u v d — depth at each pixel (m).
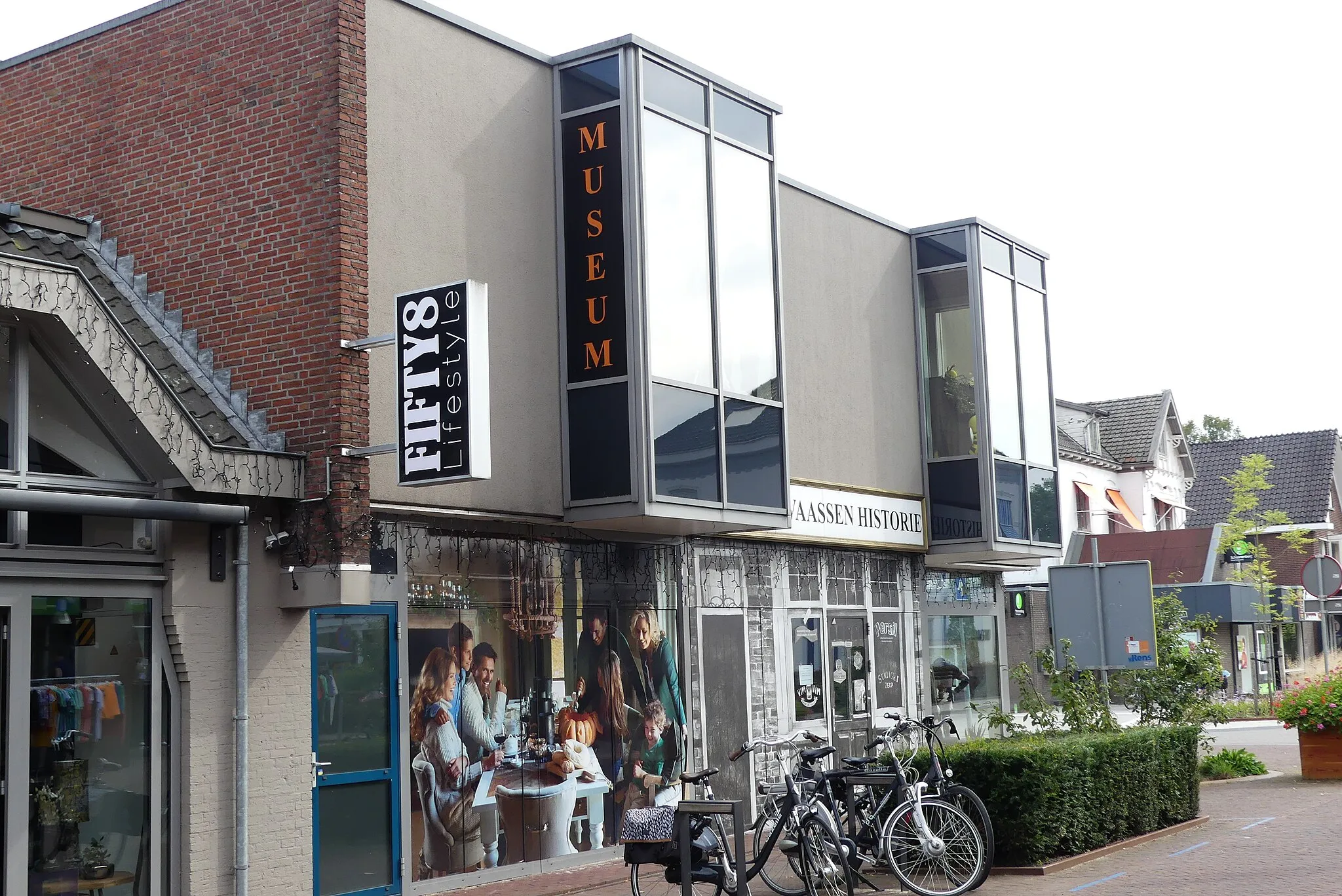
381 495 11.48
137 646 9.89
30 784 9.17
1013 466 19.67
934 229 19.67
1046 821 12.07
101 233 12.56
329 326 11.01
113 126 12.61
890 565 19.00
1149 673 17.86
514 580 12.90
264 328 11.35
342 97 11.20
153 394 9.53
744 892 9.41
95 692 9.59
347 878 11.01
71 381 9.64
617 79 13.28
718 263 14.08
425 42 12.31
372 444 11.38
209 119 11.95
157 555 10.02
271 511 10.75
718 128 14.37
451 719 12.06
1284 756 23.50
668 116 13.60
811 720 16.97
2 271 8.66
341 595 10.54
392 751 11.48
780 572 16.73
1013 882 11.45
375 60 11.81
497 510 12.50
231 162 11.74
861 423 18.30
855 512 17.81
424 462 10.33
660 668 14.59
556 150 13.53
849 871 10.41
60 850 9.30
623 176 13.12
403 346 10.53
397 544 11.73
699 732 15.05
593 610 13.80
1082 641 16.14
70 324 9.05
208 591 10.22
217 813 10.09
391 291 11.71
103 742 9.62
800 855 10.59
